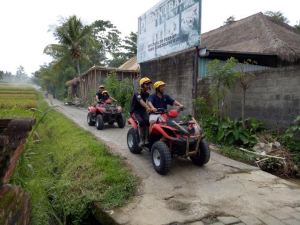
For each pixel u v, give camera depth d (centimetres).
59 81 4316
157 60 1269
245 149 706
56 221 450
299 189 491
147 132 627
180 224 376
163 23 1172
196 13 946
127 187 484
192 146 570
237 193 471
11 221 210
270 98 775
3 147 195
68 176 581
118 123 1092
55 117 1516
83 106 2491
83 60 3031
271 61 1077
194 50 980
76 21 2598
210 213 403
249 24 1381
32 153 700
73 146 778
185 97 1050
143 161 632
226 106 909
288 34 1284
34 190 449
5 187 217
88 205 444
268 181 524
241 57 1035
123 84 1428
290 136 686
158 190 480
